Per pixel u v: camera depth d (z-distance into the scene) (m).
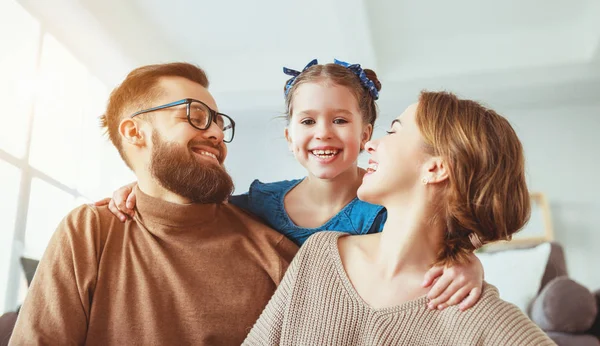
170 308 1.42
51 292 1.37
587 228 5.26
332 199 1.68
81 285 1.39
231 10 4.43
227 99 5.28
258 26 4.70
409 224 1.27
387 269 1.28
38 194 3.71
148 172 1.54
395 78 5.16
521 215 1.28
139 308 1.40
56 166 3.99
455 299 1.19
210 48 5.10
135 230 1.50
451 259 1.22
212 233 1.52
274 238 1.57
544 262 3.41
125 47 4.48
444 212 1.28
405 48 5.16
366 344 1.20
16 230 3.44
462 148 1.24
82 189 4.36
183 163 1.48
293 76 1.84
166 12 4.41
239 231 1.57
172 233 1.48
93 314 1.39
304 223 1.67
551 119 5.54
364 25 4.28
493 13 4.75
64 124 4.15
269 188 1.75
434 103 1.32
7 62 3.47
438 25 4.88
